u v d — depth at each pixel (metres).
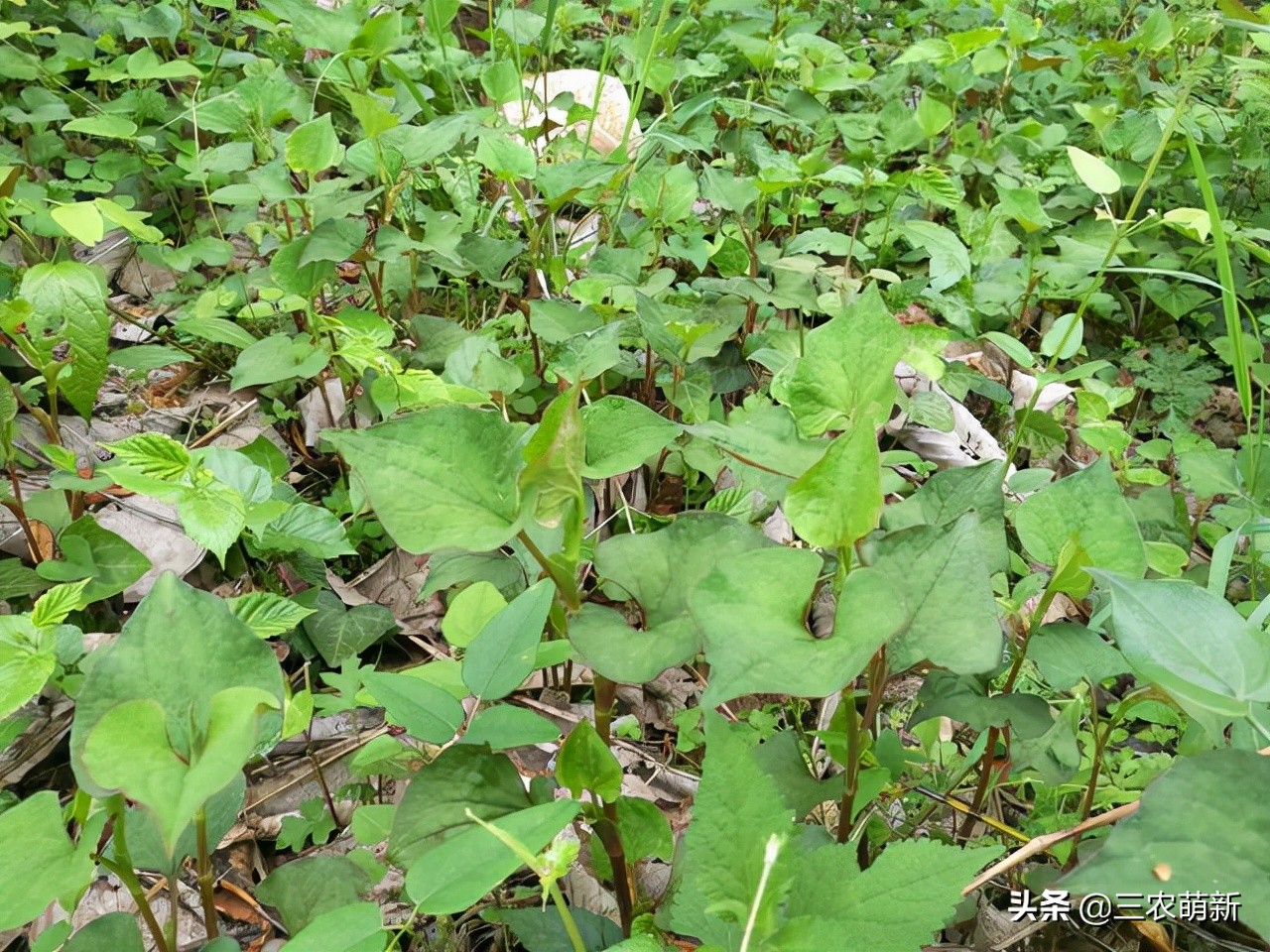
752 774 0.29
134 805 0.41
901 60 1.07
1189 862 0.28
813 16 1.44
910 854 0.31
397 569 0.71
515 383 0.61
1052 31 1.43
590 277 0.79
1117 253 0.91
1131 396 0.79
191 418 0.82
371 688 0.37
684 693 0.65
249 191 0.72
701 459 0.70
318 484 0.79
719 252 0.86
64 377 0.66
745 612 0.30
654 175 0.86
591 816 0.38
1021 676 0.61
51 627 0.49
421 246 0.72
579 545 0.34
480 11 1.43
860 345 0.34
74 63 1.02
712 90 1.15
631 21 1.29
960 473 0.46
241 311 0.82
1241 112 1.19
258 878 0.54
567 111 1.01
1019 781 0.52
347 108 1.09
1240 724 0.37
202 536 0.51
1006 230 0.99
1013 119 1.25
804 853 0.33
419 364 0.76
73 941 0.36
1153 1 1.56
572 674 0.66
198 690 0.31
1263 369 0.93
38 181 0.99
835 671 0.28
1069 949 0.49
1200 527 0.74
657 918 0.40
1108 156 1.10
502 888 0.50
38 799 0.35
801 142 1.15
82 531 0.62
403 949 0.49
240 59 1.06
